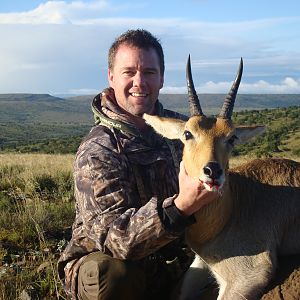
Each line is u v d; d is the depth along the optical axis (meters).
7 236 2.16
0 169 4.36
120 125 1.36
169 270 1.54
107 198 1.25
